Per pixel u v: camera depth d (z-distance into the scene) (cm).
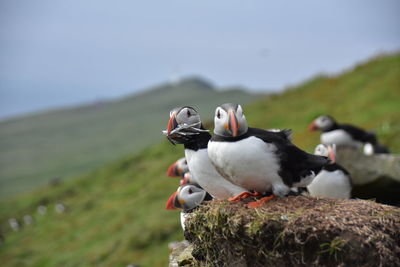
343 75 2614
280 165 468
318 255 429
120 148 6078
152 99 9556
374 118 1964
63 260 1911
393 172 908
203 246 510
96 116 8888
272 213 450
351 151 962
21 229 2627
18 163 6003
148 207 2127
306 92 2616
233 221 457
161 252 1670
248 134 469
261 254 455
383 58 2631
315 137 1884
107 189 2688
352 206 463
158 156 2825
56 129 8200
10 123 9138
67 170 5259
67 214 2544
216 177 549
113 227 2045
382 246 424
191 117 559
